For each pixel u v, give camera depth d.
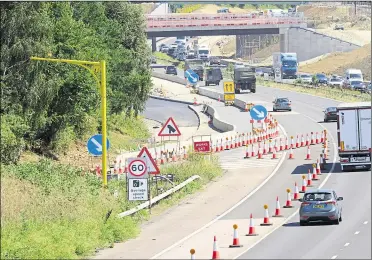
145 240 76.88
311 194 83.19
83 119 137.38
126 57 170.00
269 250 70.31
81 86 127.94
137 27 180.25
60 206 80.25
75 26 130.00
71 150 136.62
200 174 115.31
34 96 114.62
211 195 104.12
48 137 129.38
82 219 78.12
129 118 178.25
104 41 164.38
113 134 160.12
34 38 114.31
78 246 70.00
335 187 106.25
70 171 102.12
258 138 155.75
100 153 96.38
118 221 79.06
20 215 76.88
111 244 74.44
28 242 68.50
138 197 84.69
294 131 169.00
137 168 84.56
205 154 128.75
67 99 128.00
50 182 90.88
